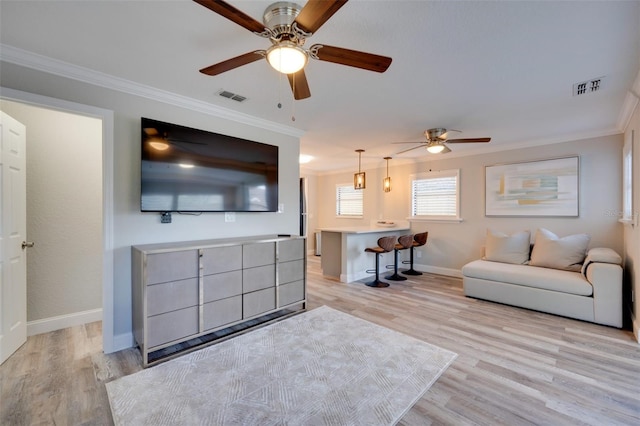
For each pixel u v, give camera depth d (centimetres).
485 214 489
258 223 352
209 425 160
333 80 244
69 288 295
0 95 201
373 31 178
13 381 200
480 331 285
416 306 359
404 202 605
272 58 164
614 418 166
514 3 153
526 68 222
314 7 129
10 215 233
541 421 164
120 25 174
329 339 266
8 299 231
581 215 401
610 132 378
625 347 252
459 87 257
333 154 548
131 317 255
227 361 227
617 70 225
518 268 376
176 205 271
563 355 238
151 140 256
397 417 167
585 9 157
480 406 176
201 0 121
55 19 168
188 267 243
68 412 170
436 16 164
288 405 177
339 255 505
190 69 228
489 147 478
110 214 244
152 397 183
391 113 323
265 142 358
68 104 225
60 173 291
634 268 286
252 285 288
